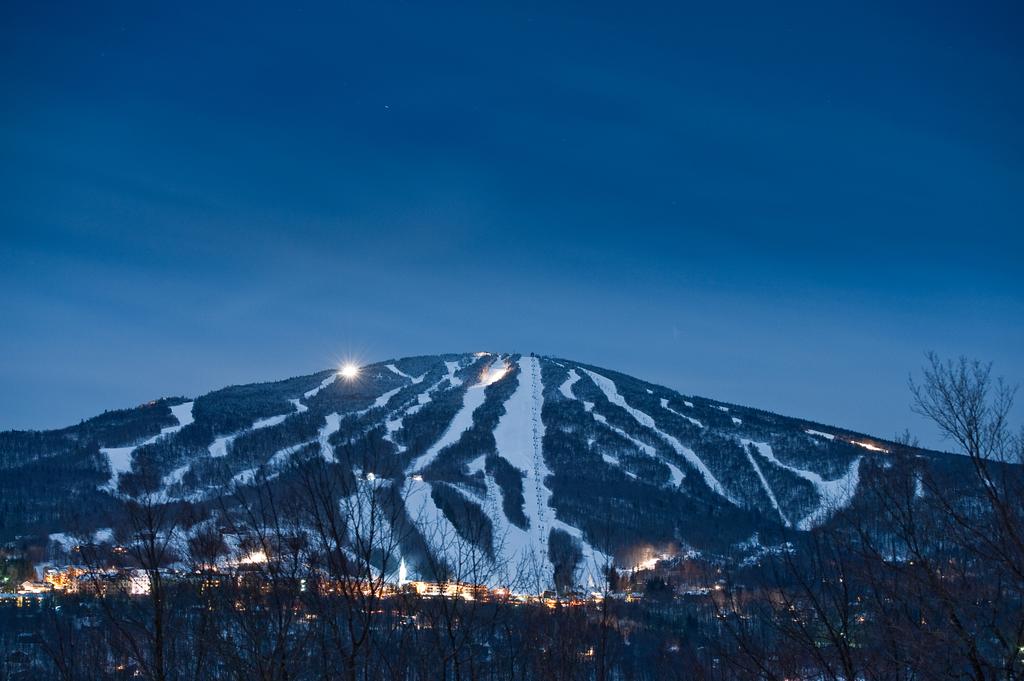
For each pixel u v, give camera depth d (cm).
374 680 1316
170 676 1359
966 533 1306
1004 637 1288
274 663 1303
